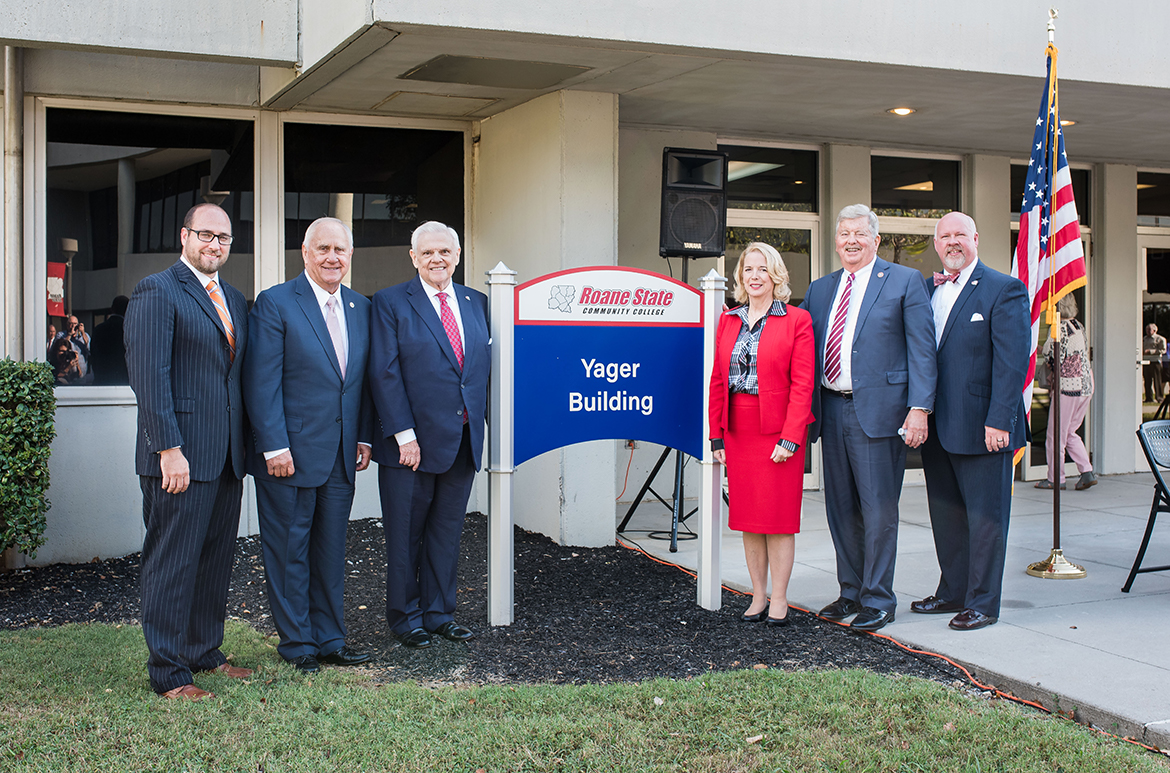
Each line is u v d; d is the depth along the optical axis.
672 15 4.60
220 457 3.30
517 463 4.23
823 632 4.06
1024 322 3.99
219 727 2.92
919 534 6.09
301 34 5.11
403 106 6.06
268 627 4.20
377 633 4.07
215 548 3.45
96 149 5.67
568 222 5.64
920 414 3.97
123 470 5.64
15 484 4.75
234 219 6.03
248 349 3.48
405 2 4.20
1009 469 4.12
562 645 3.89
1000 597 4.18
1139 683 3.33
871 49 4.97
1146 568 4.61
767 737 2.90
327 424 3.56
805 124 6.80
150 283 3.17
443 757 2.74
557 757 2.76
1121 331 8.45
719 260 7.22
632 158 6.93
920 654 3.75
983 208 7.90
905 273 4.05
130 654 3.70
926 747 2.83
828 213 7.48
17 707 3.10
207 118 5.93
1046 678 3.39
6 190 5.34
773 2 4.77
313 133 6.23
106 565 5.44
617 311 4.35
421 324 3.79
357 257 6.36
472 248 6.71
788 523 4.07
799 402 3.99
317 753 2.75
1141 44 5.46
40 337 5.50
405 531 3.86
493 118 6.40
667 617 4.30
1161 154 8.00
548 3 4.39
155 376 3.12
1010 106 6.17
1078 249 5.12
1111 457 8.47
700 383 4.45
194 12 4.90
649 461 7.08
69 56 5.49
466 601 4.59
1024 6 5.24
